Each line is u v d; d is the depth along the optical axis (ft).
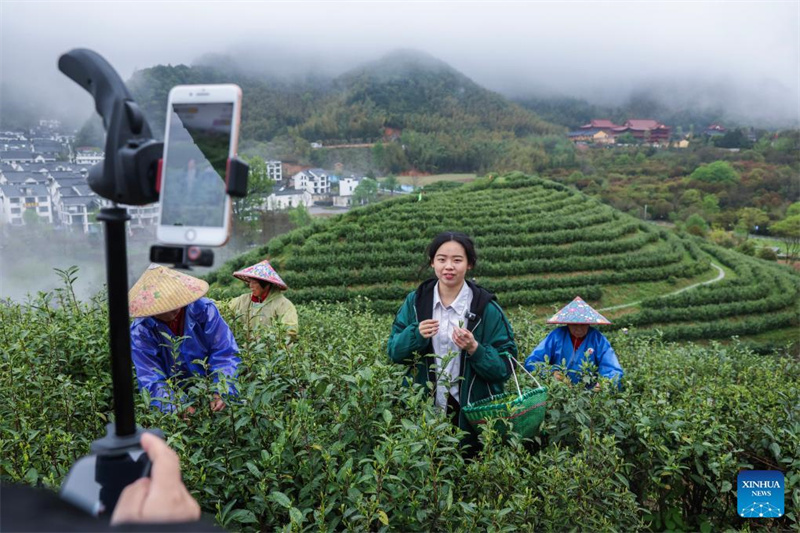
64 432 10.02
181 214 3.68
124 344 3.71
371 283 135.33
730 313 135.74
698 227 236.63
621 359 23.73
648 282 149.89
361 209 167.84
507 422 10.98
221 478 9.16
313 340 18.06
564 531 9.82
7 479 8.44
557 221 174.40
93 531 2.15
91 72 3.91
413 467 9.09
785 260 209.87
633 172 337.72
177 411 10.09
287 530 7.72
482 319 13.46
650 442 11.93
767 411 14.76
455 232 13.74
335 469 9.43
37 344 13.08
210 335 13.07
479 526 9.18
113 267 3.70
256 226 250.78
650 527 13.06
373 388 10.30
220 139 3.64
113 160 3.67
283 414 10.10
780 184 285.64
